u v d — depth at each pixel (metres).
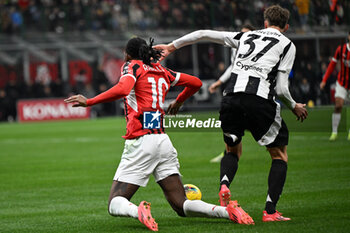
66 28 79.12
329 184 19.03
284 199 16.62
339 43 63.41
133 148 12.88
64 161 29.03
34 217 15.53
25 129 54.88
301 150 29.05
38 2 78.75
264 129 13.61
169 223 13.81
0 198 18.88
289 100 13.86
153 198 17.94
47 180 22.75
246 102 13.46
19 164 28.34
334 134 32.97
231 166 14.12
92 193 19.38
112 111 74.12
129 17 81.12
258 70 13.59
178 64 70.62
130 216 12.55
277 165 13.81
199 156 29.00
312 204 15.70
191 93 14.03
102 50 78.06
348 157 25.73
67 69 76.50
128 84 12.56
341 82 31.66
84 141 40.00
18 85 70.81
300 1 63.59
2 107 70.06
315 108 42.59
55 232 13.44
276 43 13.76
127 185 12.88
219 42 14.46
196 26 77.19
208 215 12.81
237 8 73.06
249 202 16.55
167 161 13.09
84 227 13.86
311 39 62.50
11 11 76.62
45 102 69.69
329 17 63.84
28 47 74.62
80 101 12.09
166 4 80.38
